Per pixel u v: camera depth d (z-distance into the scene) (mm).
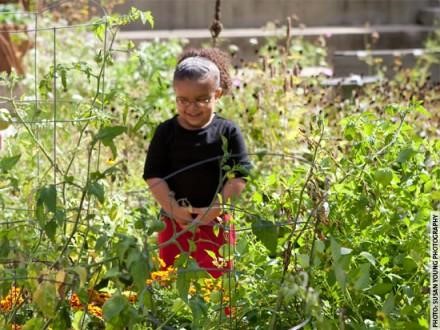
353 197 4848
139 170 7980
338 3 15141
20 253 4473
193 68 5781
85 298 4309
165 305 4766
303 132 5223
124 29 14578
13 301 4766
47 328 4398
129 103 5738
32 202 5336
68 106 8430
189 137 5855
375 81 10406
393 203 4922
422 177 5051
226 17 14852
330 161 5145
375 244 4887
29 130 5359
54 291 4098
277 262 4848
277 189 5773
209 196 5883
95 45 11398
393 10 15344
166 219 5699
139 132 8086
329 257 4484
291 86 8961
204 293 4797
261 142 8227
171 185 5926
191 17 14844
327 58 14430
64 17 12258
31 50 11188
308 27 15070
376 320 4480
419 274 4723
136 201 6965
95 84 9555
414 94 9211
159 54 10125
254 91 9039
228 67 6367
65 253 4328
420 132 8305
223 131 5883
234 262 4789
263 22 14961
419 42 14797
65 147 7387
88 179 4363
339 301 4609
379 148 5188
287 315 4570
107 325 4141
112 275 4070
